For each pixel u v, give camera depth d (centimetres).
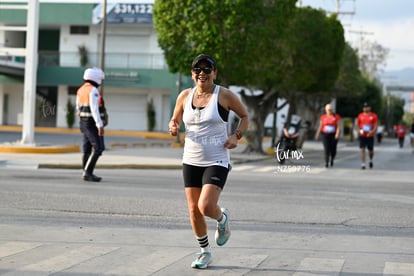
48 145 3566
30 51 3447
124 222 1408
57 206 1591
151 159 3300
